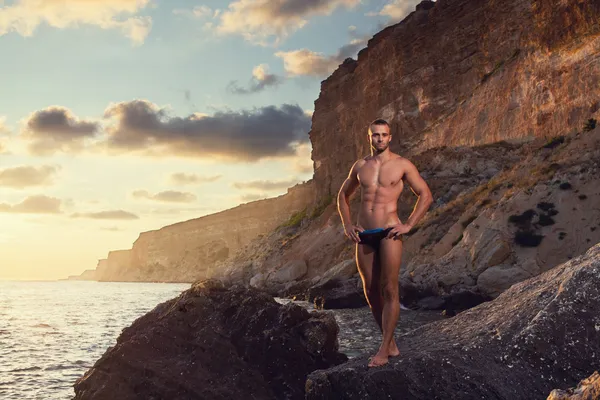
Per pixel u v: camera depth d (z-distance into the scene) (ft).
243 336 26.43
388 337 15.83
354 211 166.71
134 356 24.73
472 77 195.72
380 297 16.90
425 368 14.96
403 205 167.32
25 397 35.24
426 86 211.00
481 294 97.50
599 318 15.07
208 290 28.73
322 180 289.94
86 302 178.91
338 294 122.01
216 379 24.31
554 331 15.21
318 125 299.17
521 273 96.73
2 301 187.21
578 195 106.11
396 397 14.73
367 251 16.60
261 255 292.40
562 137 134.92
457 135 185.37
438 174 175.83
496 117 171.32
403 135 219.00
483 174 162.30
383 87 235.40
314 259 203.62
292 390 24.67
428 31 218.38
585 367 14.61
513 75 169.37
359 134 254.68
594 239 98.27
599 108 131.23
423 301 107.45
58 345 62.08
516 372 14.79
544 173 118.83
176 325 26.32
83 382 24.54
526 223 107.34
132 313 121.39
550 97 150.10
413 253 140.97
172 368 24.36
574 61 143.33
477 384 14.38
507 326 16.40
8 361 50.01
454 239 126.21
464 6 207.31
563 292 15.87
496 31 188.14
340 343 51.93
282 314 27.22
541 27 158.40
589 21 141.69
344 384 15.52
